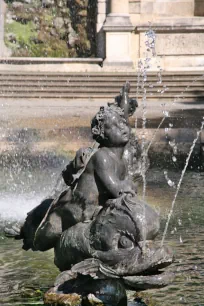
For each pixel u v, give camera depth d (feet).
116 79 108.27
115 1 116.88
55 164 57.00
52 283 25.68
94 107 94.94
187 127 71.97
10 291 24.75
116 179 22.99
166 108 92.58
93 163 23.08
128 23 116.57
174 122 76.43
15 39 121.90
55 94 105.09
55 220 23.76
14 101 101.24
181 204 41.37
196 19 118.73
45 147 62.39
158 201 42.32
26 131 68.39
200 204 41.34
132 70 115.03
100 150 23.26
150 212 22.74
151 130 68.59
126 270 21.97
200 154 61.93
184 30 118.32
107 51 116.26
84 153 23.25
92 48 120.88
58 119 78.84
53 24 122.93
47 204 25.26
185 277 26.40
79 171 23.16
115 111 23.44
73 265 23.09
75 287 23.30
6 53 120.78
